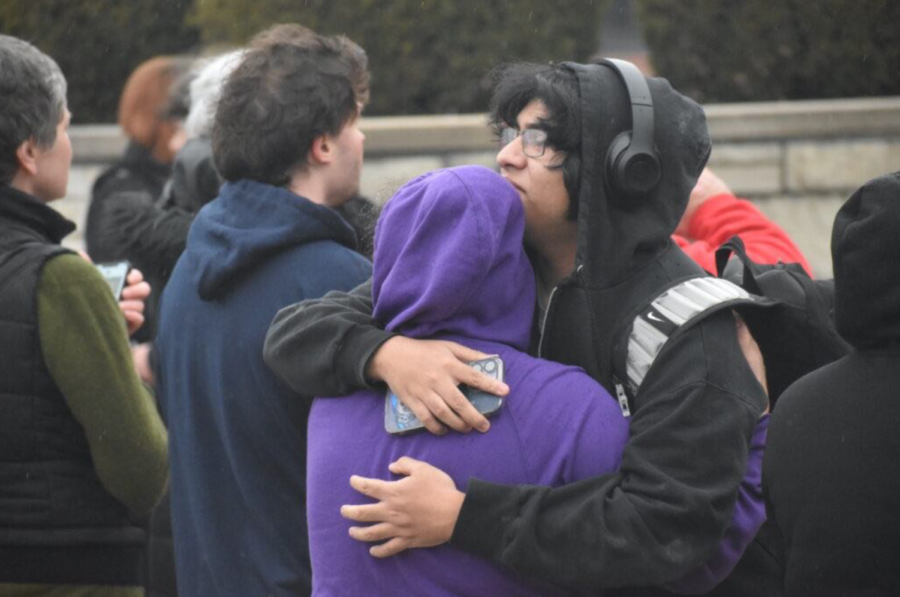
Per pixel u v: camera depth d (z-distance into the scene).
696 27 20.45
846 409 5.52
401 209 6.17
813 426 5.60
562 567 5.62
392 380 5.94
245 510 7.60
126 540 8.14
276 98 7.75
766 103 20.45
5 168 8.05
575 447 5.83
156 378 8.49
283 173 7.87
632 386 6.02
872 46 20.33
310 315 6.44
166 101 15.16
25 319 7.67
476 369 5.89
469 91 20.47
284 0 20.36
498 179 6.16
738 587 6.38
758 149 19.55
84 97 22.16
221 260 7.58
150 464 8.00
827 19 20.33
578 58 20.56
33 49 8.19
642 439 5.74
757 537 6.41
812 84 20.62
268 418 7.48
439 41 20.41
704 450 5.67
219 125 7.93
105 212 12.43
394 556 5.94
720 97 20.64
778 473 5.70
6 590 7.73
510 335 6.13
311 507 6.21
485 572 5.85
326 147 7.89
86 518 7.91
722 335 5.91
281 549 7.48
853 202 5.61
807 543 5.53
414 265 6.02
